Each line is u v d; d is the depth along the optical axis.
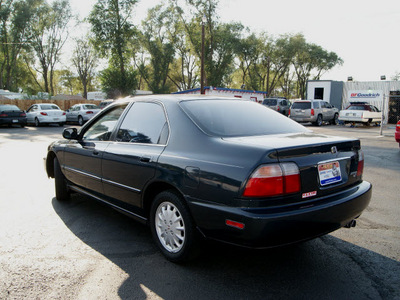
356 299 2.56
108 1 38.31
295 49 57.53
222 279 2.85
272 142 2.72
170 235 3.11
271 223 2.40
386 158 9.02
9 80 54.53
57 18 55.31
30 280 2.83
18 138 13.91
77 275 2.91
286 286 2.74
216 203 2.63
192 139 2.99
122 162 3.53
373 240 3.67
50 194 5.48
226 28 51.88
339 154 2.93
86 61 68.44
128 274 2.93
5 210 4.65
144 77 60.06
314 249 3.44
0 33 49.72
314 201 2.66
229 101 3.69
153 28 54.62
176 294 2.62
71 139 4.50
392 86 29.16
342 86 31.30
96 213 4.56
